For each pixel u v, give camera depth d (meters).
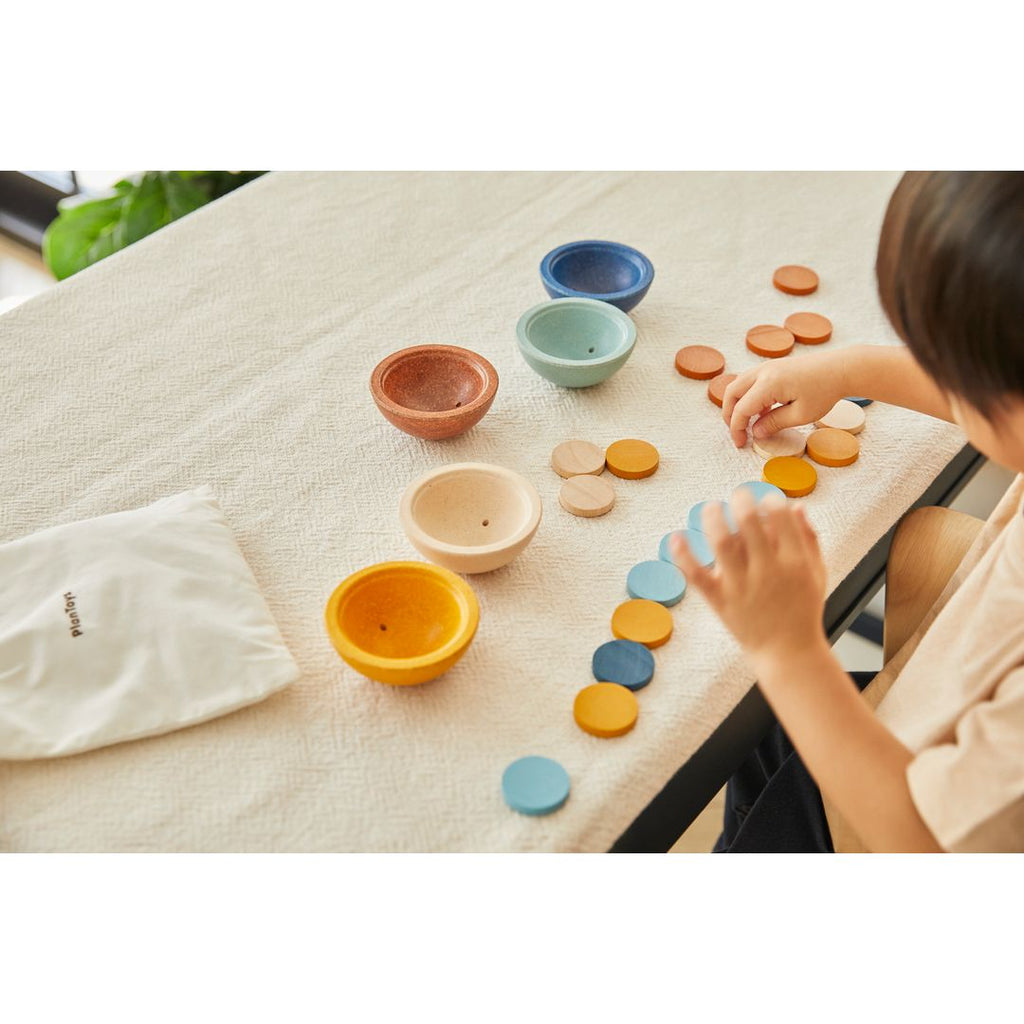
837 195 1.33
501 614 0.84
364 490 0.94
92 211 1.87
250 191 1.31
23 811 0.71
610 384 1.06
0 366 1.05
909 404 0.98
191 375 1.05
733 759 0.85
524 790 0.72
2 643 0.76
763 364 1.00
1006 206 0.56
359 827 0.71
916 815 0.67
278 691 0.78
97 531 0.84
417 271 1.19
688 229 1.26
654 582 0.85
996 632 0.71
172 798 0.72
